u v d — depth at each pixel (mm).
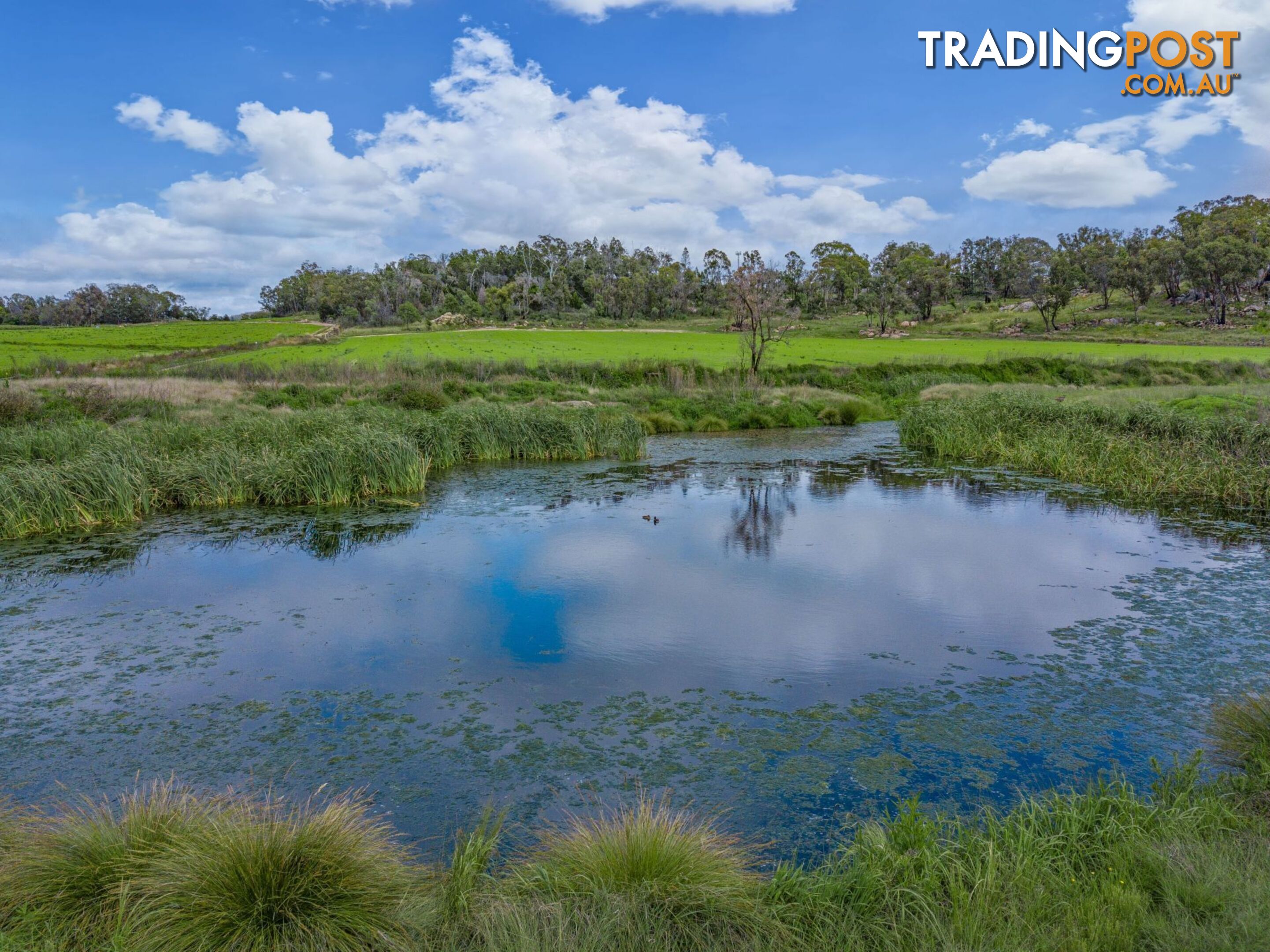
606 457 22297
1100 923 3227
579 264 162750
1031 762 5590
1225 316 97938
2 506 12867
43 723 6457
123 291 141375
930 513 14320
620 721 6398
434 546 12133
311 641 8250
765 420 29922
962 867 3824
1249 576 10023
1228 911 3279
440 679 7277
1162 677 7047
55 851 3766
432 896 3680
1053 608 8984
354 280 138000
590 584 10102
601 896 3537
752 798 5203
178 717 6562
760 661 7621
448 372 37094
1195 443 17016
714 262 158375
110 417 23531
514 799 5246
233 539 12555
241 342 68688
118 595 9781
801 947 3350
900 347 65000
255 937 3320
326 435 18391
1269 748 5117
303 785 5465
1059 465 18000
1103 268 115188
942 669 7359
